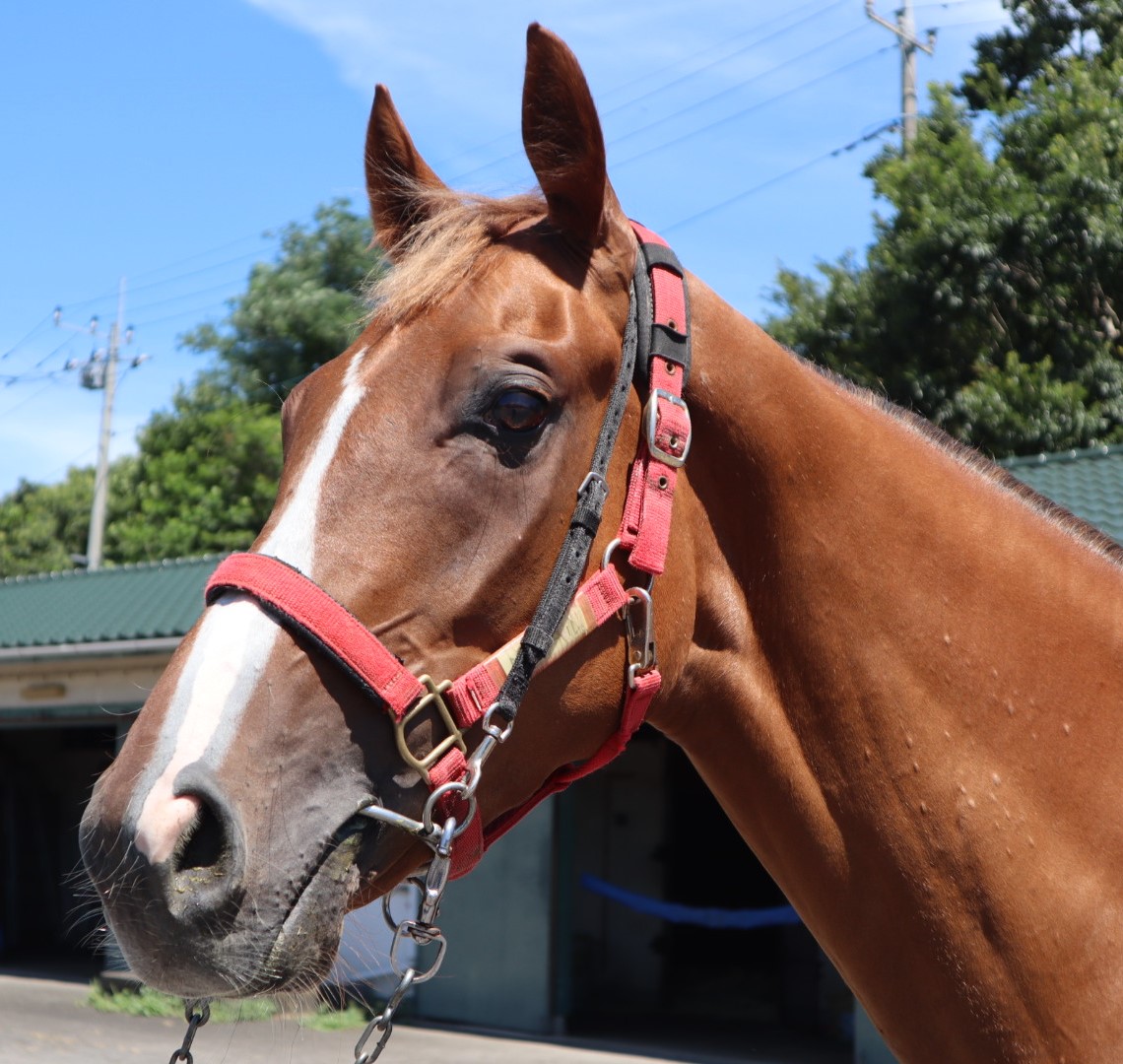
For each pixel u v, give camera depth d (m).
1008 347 11.77
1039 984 1.52
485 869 9.38
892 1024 1.59
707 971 11.06
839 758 1.59
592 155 1.53
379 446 1.40
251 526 20.11
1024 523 1.74
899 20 14.77
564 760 1.53
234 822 1.25
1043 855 1.55
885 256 12.10
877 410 1.79
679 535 1.57
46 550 29.92
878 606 1.60
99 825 1.25
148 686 10.35
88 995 10.54
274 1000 1.37
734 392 1.61
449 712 1.38
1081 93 12.44
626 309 1.56
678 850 11.27
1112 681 1.66
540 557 1.44
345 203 16.45
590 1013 10.20
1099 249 11.34
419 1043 8.27
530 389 1.43
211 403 20.94
